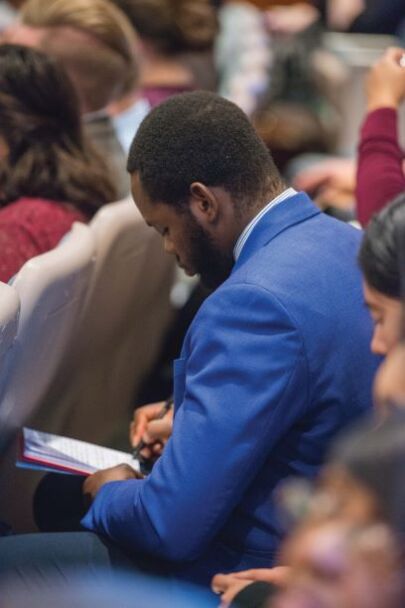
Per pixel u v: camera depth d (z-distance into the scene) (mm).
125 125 6672
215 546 3432
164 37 7457
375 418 1957
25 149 4738
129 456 4211
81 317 4543
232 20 10375
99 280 4754
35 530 4562
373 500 1738
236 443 3203
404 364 2027
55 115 4812
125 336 5641
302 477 3340
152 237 5227
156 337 6113
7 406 3994
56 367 4414
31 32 5715
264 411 3195
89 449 4156
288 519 1841
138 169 3488
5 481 4383
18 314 3582
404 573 1722
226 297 3279
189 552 3334
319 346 3232
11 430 4219
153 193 3471
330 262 3352
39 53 4816
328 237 3430
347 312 3285
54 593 1764
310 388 3250
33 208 4621
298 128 8969
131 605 1795
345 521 1722
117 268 4914
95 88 5680
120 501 3473
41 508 4262
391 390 2000
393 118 4500
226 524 3420
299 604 1699
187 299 6344
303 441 3322
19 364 3873
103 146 5770
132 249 5004
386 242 2619
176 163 3410
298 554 1715
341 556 1684
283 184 3533
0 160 4738
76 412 5234
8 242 4523
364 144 4473
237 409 3201
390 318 2605
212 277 3568
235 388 3211
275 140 8906
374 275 2635
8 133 4727
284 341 3203
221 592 3184
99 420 5551
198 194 3418
